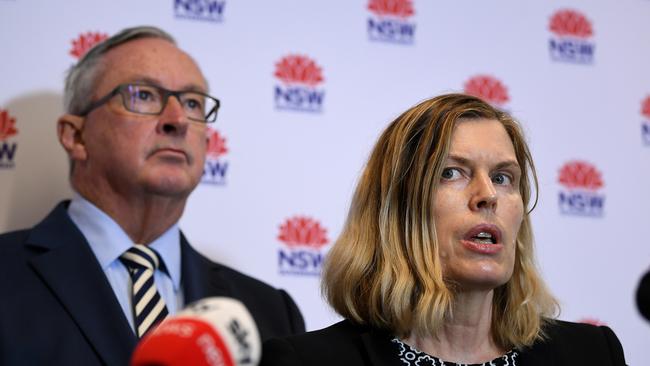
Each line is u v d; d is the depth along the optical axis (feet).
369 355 12.76
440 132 13.20
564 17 24.72
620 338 23.36
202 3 22.06
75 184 19.76
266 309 19.62
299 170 22.06
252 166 21.74
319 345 13.10
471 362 13.07
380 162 13.96
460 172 13.11
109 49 20.07
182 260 19.56
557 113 24.13
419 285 12.91
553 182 23.67
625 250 23.84
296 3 22.70
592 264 23.49
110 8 21.54
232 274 20.06
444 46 23.66
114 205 19.16
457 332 13.07
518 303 13.57
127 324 17.37
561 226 23.48
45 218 19.01
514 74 24.07
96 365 16.63
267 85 22.15
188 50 21.76
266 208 21.71
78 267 17.87
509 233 12.85
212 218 21.33
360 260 13.47
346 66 22.80
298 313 20.24
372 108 22.82
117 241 18.81
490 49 24.00
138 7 21.71
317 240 21.95
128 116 19.13
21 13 20.97
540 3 24.59
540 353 13.35
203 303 8.14
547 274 23.11
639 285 23.73
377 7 23.30
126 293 18.42
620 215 24.00
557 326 14.06
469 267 12.53
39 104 20.89
